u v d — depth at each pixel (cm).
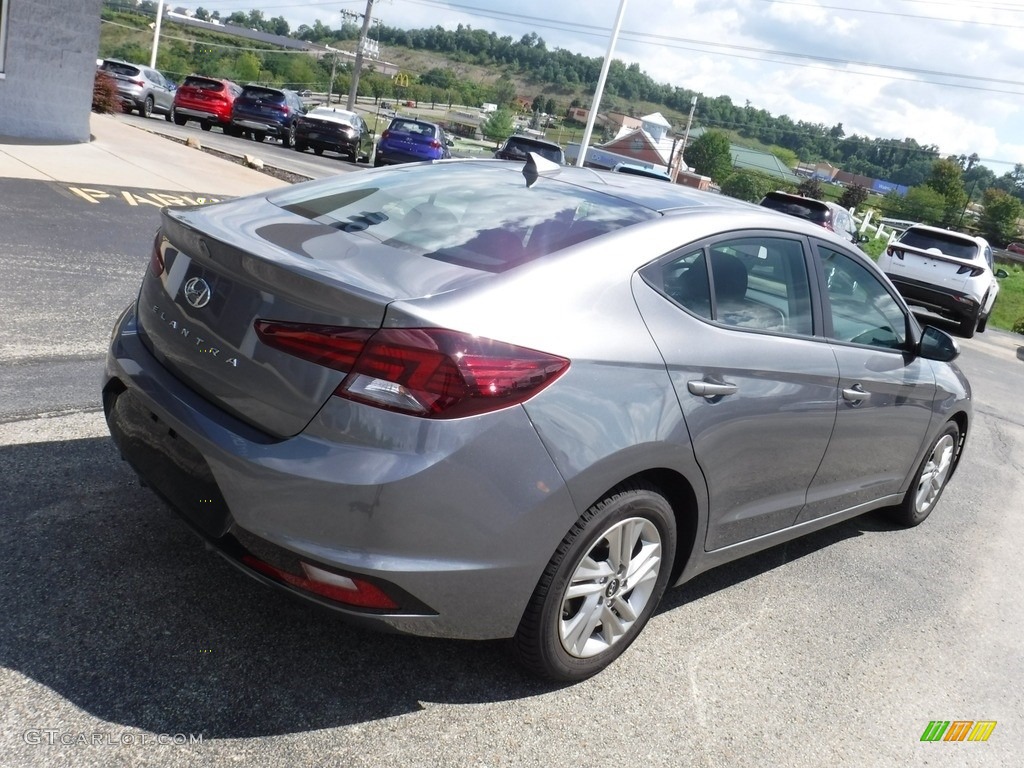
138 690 246
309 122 2541
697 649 333
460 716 265
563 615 277
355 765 236
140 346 284
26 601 273
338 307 232
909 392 423
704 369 292
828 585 414
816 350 350
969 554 491
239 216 289
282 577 238
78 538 312
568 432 249
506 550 245
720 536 329
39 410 411
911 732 307
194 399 256
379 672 277
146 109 2695
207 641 273
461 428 231
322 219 293
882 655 357
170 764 223
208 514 249
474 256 268
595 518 264
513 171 355
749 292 325
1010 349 1595
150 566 304
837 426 368
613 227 294
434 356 228
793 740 289
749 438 315
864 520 517
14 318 529
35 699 236
